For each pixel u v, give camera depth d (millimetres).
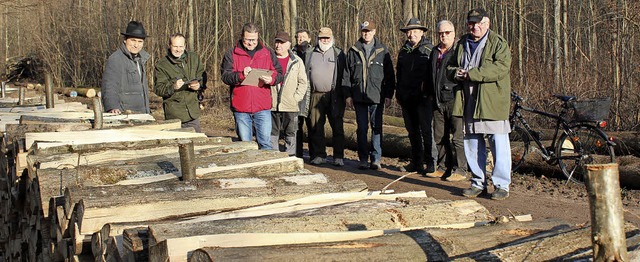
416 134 9164
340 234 3152
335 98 9828
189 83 7703
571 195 7922
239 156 5258
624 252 2229
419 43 8828
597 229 2242
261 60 7742
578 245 2910
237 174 4832
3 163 7129
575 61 14977
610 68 13188
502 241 3074
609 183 2225
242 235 2980
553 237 2979
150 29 27219
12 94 15172
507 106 6949
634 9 12430
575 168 8648
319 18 25844
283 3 21594
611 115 12242
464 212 3641
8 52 37594
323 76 9773
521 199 7473
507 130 7066
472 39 6938
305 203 3979
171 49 7797
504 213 6629
